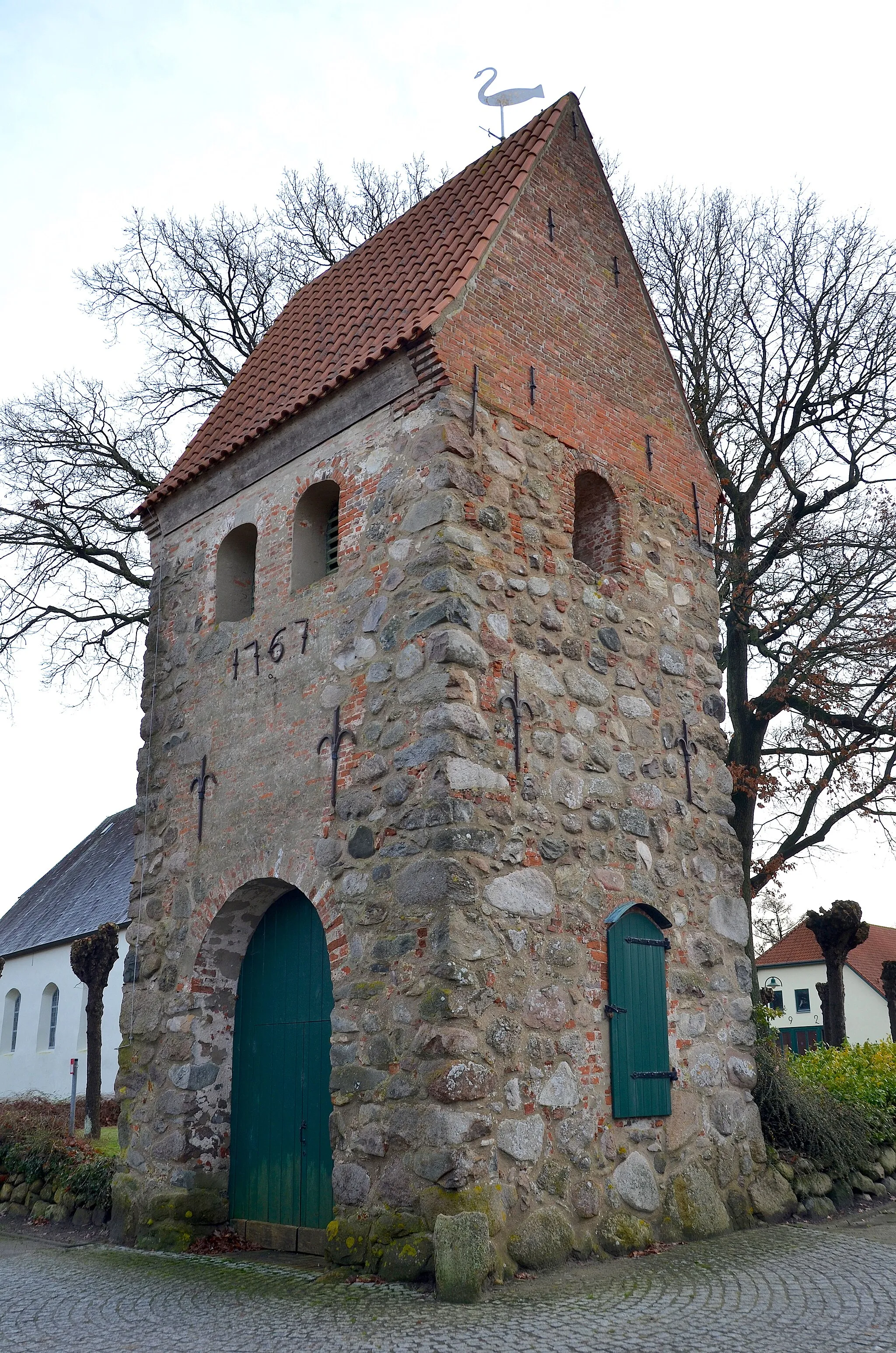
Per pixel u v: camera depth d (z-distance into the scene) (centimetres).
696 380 1775
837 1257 790
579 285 1030
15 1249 938
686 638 1051
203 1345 597
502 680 836
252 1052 949
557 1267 738
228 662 1012
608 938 861
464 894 754
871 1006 3956
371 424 918
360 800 831
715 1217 884
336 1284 700
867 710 1636
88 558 1752
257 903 957
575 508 1052
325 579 926
